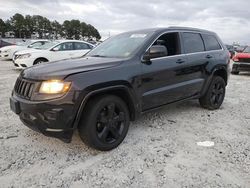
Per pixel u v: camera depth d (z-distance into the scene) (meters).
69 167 3.32
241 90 8.85
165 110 5.85
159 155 3.65
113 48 4.69
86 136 3.52
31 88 3.45
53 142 4.01
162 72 4.44
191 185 2.95
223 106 6.41
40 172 3.19
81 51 12.46
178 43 4.97
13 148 3.79
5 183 2.95
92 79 3.46
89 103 3.51
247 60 13.05
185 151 3.79
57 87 3.29
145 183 2.98
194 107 6.15
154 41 4.49
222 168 3.32
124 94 3.96
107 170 3.26
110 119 3.71
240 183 3.00
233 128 4.79
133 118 4.12
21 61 11.49
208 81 5.61
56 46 11.98
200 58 5.32
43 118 3.31
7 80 9.48
